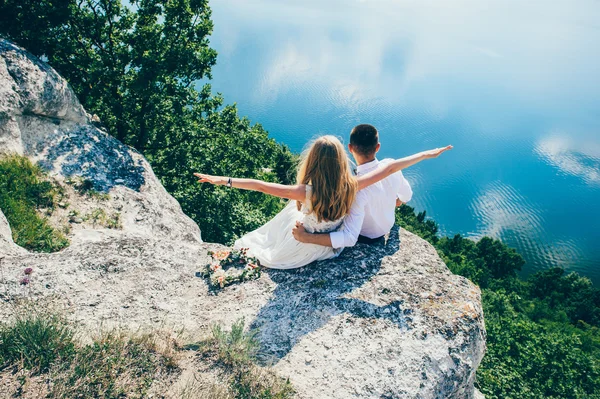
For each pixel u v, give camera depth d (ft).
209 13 48.83
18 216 23.16
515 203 483.10
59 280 12.05
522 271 350.43
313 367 9.84
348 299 11.68
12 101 27.53
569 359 52.37
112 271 12.84
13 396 8.22
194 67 49.34
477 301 11.80
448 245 249.96
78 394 8.47
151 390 8.93
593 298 229.86
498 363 50.62
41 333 9.50
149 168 35.04
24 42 41.93
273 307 11.80
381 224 13.44
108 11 44.75
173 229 30.66
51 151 29.81
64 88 32.17
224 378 9.45
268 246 14.19
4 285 11.58
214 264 13.67
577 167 609.83
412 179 529.45
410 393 9.30
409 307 11.32
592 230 426.10
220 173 58.80
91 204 27.66
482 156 620.08
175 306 12.10
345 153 10.92
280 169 116.26
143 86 44.45
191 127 55.57
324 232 11.93
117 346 9.77
